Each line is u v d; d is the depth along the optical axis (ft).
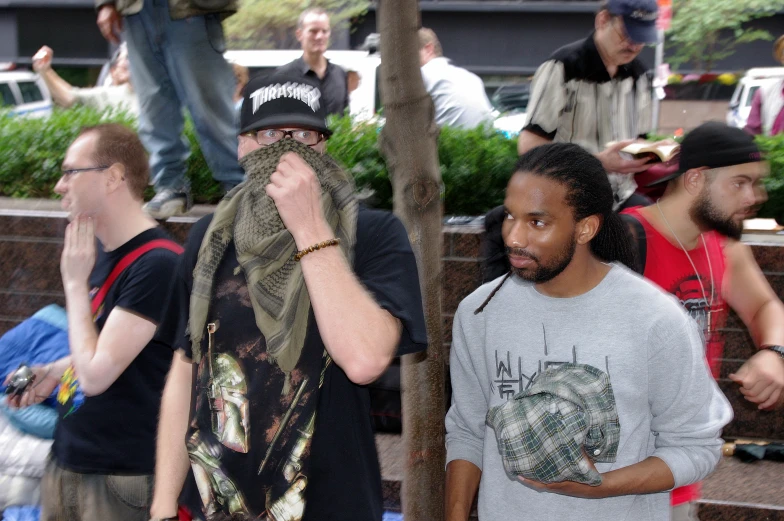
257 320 6.97
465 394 7.97
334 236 7.00
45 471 9.95
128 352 9.08
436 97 18.39
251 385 7.03
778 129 21.01
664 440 7.26
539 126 13.09
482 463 7.91
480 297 7.74
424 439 9.01
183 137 15.83
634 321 7.14
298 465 6.90
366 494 7.11
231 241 7.36
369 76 29.99
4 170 17.57
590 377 6.88
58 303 15.97
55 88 22.94
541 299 7.38
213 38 14.57
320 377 7.00
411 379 8.98
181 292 7.69
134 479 9.43
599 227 7.20
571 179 6.93
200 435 7.17
